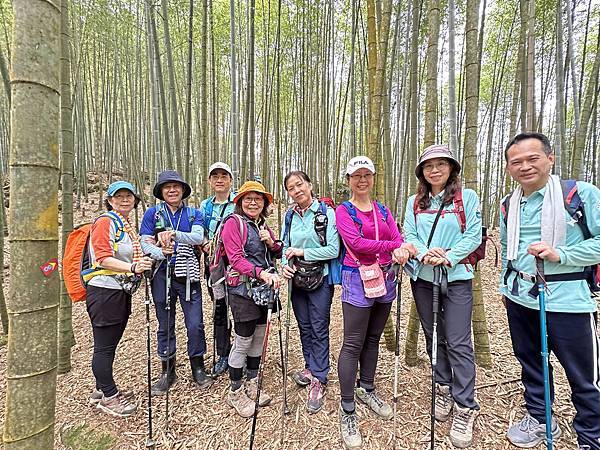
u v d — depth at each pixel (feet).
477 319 9.29
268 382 9.32
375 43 9.55
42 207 3.16
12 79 2.99
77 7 23.15
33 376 3.20
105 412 8.39
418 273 7.80
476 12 8.35
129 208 8.86
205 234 10.36
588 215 6.18
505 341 11.00
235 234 8.11
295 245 8.66
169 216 9.43
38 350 3.22
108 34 25.35
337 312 13.62
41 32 3.01
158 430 7.92
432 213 7.64
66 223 10.13
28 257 3.13
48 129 3.14
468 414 7.21
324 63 23.86
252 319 8.25
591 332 6.33
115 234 8.23
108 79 32.65
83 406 8.73
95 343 8.21
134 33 27.35
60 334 9.96
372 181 8.03
